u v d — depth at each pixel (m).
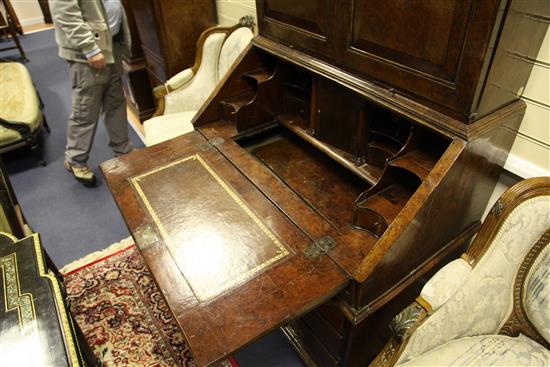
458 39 0.77
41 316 0.95
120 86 2.37
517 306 1.03
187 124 1.98
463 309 0.96
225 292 0.89
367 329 1.10
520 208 0.92
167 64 2.46
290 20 1.20
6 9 4.06
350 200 1.25
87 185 2.48
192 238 1.03
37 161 2.74
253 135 1.50
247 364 1.50
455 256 1.26
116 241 2.07
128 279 1.83
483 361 0.97
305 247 0.99
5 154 2.81
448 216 1.00
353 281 0.91
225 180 1.23
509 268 0.97
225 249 0.99
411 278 1.02
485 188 1.07
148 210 1.12
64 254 2.00
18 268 1.08
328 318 1.12
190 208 1.12
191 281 0.91
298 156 1.45
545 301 0.95
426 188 0.85
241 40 1.87
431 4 0.79
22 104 2.68
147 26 2.42
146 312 1.68
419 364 0.96
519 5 0.72
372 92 0.99
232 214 1.10
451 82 0.82
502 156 1.03
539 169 1.04
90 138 2.33
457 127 0.84
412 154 0.99
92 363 1.31
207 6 2.39
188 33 2.42
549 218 0.91
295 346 1.48
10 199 1.44
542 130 0.99
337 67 1.09
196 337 0.80
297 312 0.85
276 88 1.44
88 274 1.85
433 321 0.92
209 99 1.48
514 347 1.00
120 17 2.16
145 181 1.23
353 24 0.98
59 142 2.96
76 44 1.90
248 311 0.85
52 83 3.85
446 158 0.85
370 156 1.17
